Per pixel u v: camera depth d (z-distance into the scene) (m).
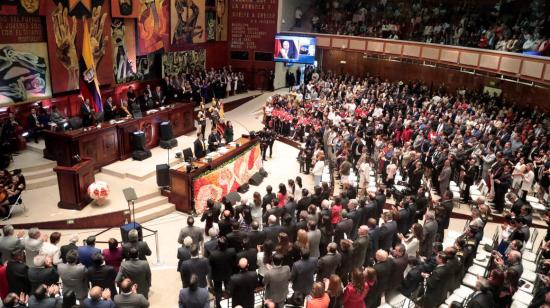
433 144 17.00
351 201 10.85
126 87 22.09
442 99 24.56
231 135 18.64
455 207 14.93
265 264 8.20
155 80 24.31
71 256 7.57
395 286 8.36
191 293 6.71
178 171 13.91
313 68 34.16
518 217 10.30
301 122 22.25
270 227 9.56
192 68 27.91
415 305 8.38
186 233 9.42
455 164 16.39
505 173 14.31
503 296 7.15
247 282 7.29
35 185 14.52
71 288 7.64
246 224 10.55
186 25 26.47
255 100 29.94
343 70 34.69
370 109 23.27
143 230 12.94
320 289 6.68
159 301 9.45
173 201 14.42
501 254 10.01
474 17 26.02
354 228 10.74
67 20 17.75
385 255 7.98
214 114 20.14
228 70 31.30
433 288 7.91
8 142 15.02
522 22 23.09
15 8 15.67
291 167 19.38
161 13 23.89
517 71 20.52
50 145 15.32
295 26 33.16
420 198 11.86
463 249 9.02
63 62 17.91
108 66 20.42
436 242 9.96
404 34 28.20
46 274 7.43
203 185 14.18
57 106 18.08
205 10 28.34
